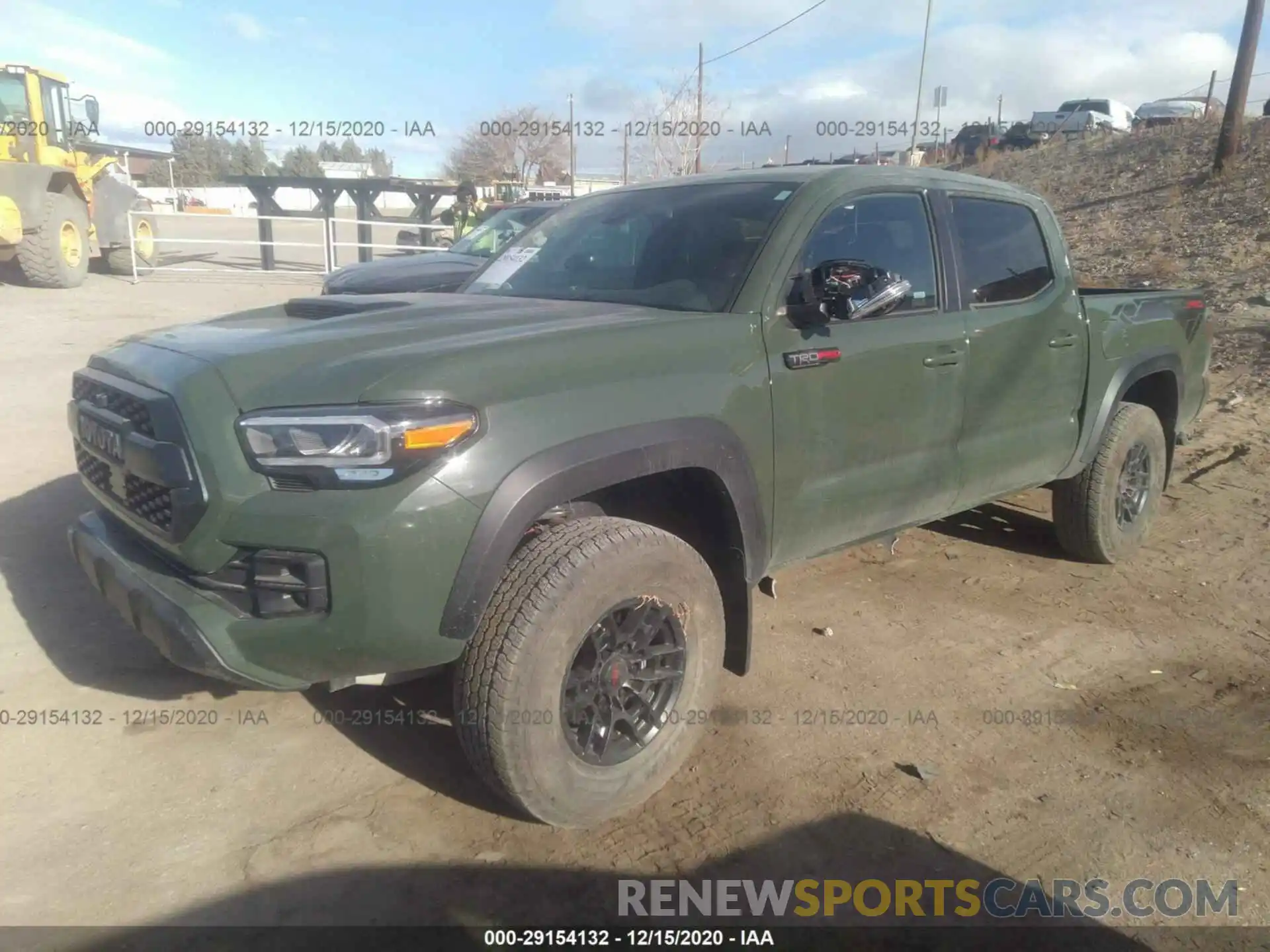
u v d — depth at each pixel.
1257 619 4.47
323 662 2.54
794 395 3.29
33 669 3.71
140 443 2.65
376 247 19.67
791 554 3.47
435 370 2.55
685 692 3.07
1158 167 21.06
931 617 4.45
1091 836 2.93
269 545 2.48
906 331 3.71
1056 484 5.03
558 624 2.65
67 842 2.78
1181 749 3.40
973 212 4.21
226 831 2.85
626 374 2.87
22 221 15.10
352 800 3.00
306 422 2.46
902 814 3.01
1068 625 4.39
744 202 3.68
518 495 2.57
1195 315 5.52
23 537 5.02
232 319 3.54
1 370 9.34
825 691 3.75
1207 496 6.29
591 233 4.07
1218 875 2.77
